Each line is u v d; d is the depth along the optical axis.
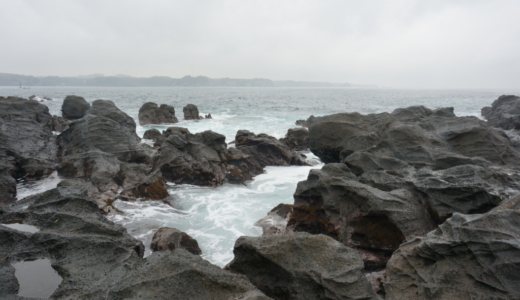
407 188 9.19
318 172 9.50
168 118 36.19
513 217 5.62
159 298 4.55
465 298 5.11
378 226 8.12
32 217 7.80
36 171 14.05
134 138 19.02
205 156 15.70
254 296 4.62
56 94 100.94
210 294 4.77
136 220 10.69
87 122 17.25
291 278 5.34
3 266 6.10
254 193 14.23
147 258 5.46
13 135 16.62
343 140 14.52
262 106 60.88
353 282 4.89
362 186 8.57
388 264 6.46
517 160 12.80
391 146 12.98
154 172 13.83
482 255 5.23
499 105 33.34
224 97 97.38
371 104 67.69
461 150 13.33
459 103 68.38
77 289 5.37
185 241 8.90
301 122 33.22
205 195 13.81
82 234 7.06
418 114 18.52
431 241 5.86
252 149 19.22
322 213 9.12
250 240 6.04
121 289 4.63
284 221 10.51
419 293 5.63
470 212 8.06
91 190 11.19
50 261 6.36
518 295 4.71
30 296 5.39
